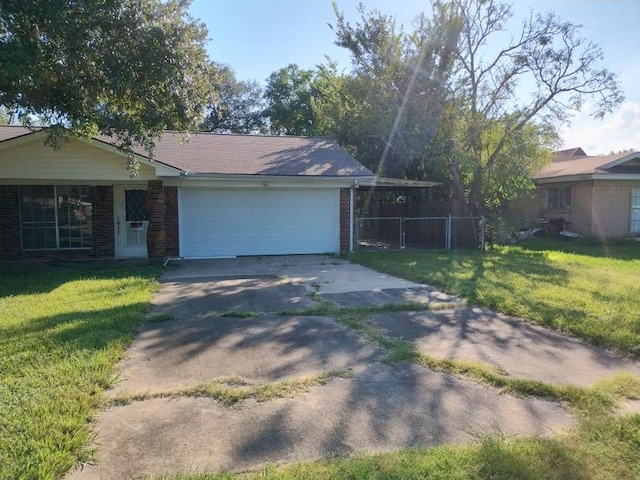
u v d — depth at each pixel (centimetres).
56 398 357
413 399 372
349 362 456
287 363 454
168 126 907
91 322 575
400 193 1970
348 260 1238
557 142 1603
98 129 932
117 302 698
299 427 326
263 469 273
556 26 1438
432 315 639
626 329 539
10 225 1252
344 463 276
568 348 500
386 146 1823
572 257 1263
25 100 816
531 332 559
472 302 705
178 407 358
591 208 1744
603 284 827
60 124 845
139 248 1338
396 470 267
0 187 1240
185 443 304
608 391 380
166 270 1073
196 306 695
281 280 927
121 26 721
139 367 443
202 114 908
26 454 279
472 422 333
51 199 1275
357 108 2016
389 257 1260
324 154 1516
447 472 265
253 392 384
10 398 355
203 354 480
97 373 409
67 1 671
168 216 1274
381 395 379
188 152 1384
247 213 1326
